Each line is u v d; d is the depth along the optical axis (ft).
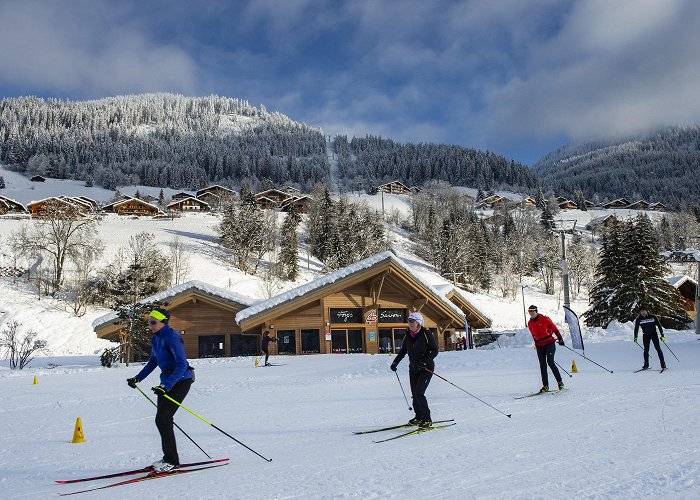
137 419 34.99
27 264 209.56
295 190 542.16
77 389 54.08
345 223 281.33
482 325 125.90
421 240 354.13
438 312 112.16
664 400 28.53
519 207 483.92
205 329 113.29
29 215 296.51
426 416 25.54
